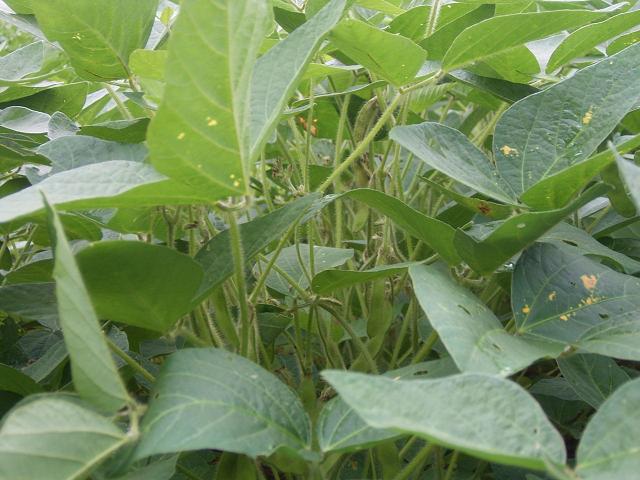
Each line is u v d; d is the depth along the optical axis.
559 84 0.41
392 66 0.42
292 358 0.56
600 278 0.36
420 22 0.52
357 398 0.22
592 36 0.45
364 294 0.53
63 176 0.30
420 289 0.30
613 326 0.33
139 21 0.44
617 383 0.41
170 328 0.34
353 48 0.41
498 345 0.29
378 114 0.56
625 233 0.57
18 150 0.41
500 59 0.49
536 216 0.33
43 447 0.22
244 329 0.34
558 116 0.41
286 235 0.41
